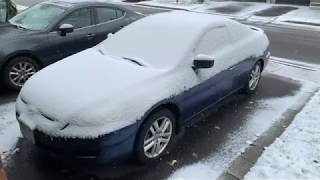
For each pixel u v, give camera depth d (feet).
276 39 39.60
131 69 15.15
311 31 44.93
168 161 14.69
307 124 17.72
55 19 23.43
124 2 70.59
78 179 13.44
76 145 12.61
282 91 22.75
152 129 14.21
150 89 14.01
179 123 15.76
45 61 22.86
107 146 12.71
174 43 16.49
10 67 21.33
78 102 12.97
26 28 23.35
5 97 20.99
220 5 64.90
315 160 14.61
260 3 66.39
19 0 73.72
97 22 25.34
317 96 21.67
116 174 13.71
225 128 17.52
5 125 17.39
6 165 14.19
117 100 13.09
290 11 58.49
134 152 13.89
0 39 21.35
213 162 14.71
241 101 20.85
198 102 16.66
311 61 30.50
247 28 21.34
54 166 14.17
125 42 17.69
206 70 16.66
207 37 17.29
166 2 69.31
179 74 15.34
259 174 13.78
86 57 16.74
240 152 15.48
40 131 13.17
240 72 19.70
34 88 14.39
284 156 14.89
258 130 17.42
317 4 60.23
